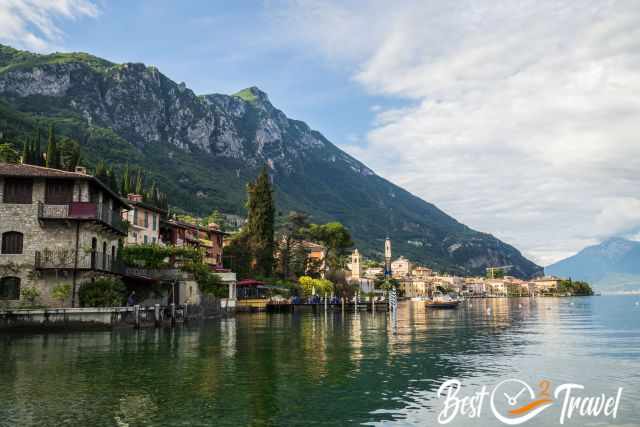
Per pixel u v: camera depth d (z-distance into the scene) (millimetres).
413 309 130875
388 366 28141
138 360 28438
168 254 64438
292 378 24234
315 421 17344
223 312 76125
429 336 47281
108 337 39188
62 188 46344
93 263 47156
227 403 19375
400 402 20031
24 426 16141
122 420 16953
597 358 32219
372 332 51219
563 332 53562
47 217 44969
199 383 22750
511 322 72562
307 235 139500
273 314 89062
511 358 31984
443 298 140000
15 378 23172
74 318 42344
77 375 24047
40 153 107812
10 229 45375
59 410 17984
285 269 125250
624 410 19609
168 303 62719
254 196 115938
